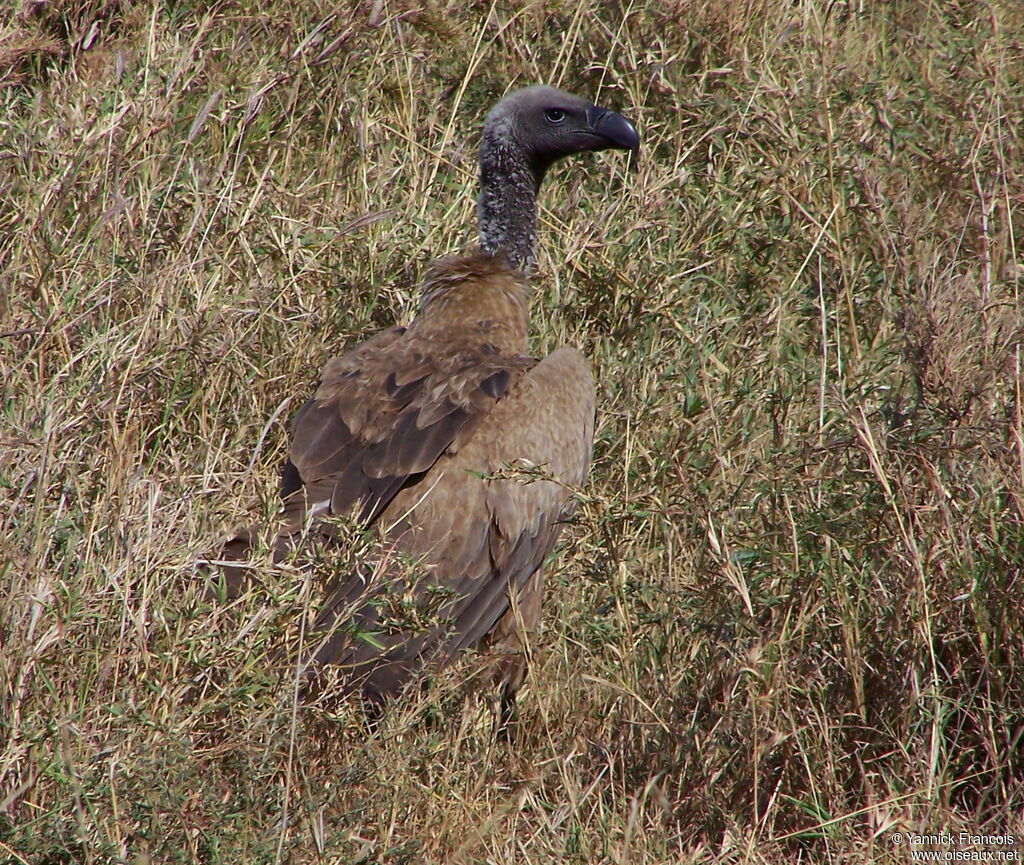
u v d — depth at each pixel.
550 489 12.56
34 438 11.36
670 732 10.90
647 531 13.09
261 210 15.62
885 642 11.21
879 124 18.33
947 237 16.67
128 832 9.12
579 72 20.12
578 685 12.11
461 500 12.03
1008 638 11.10
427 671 11.27
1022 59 19.78
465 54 19.80
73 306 13.56
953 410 11.75
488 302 13.79
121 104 15.88
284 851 9.03
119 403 12.38
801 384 14.67
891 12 22.23
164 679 9.79
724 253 16.81
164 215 15.22
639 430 13.99
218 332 13.74
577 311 15.66
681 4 19.39
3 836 8.91
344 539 10.55
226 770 9.70
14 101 16.84
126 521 10.80
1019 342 11.89
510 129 15.04
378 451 11.95
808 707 11.00
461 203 17.41
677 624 11.69
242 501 12.20
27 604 9.99
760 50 19.52
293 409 13.88
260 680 9.77
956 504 11.52
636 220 16.20
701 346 14.78
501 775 11.13
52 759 9.30
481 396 12.41
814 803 10.23
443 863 9.88
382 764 10.07
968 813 10.59
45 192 14.63
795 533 11.27
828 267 16.73
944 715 10.86
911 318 12.44
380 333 14.03
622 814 10.55
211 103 15.37
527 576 12.48
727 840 10.05
